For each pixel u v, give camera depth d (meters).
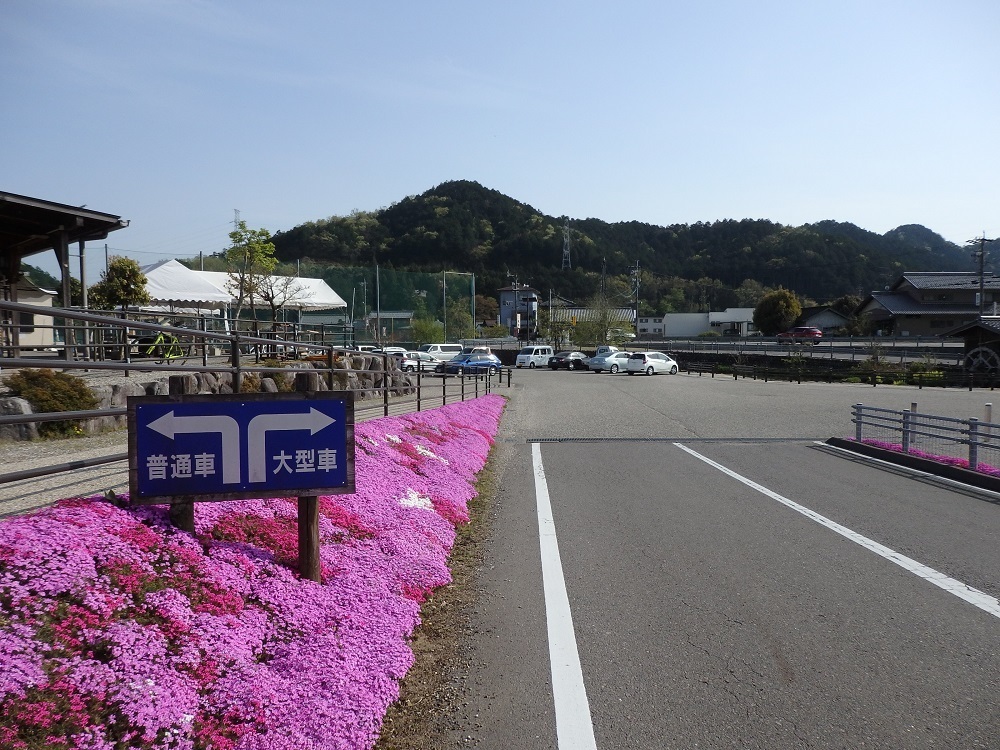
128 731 2.71
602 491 9.63
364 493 6.54
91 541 3.56
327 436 4.33
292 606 4.05
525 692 3.89
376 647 4.03
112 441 8.83
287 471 4.29
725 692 3.88
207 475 4.16
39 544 3.35
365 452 8.06
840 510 8.41
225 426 4.18
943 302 65.75
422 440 10.53
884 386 33.19
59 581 3.16
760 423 18.14
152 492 4.11
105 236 15.05
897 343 53.69
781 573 6.00
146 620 3.29
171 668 3.10
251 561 4.30
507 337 82.94
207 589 3.79
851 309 82.31
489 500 9.12
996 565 6.24
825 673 4.12
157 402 4.09
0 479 3.61
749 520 7.91
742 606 5.21
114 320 4.45
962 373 36.09
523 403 24.20
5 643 2.72
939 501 8.93
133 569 3.54
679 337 92.12
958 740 3.40
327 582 4.60
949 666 4.21
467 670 4.15
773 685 3.96
